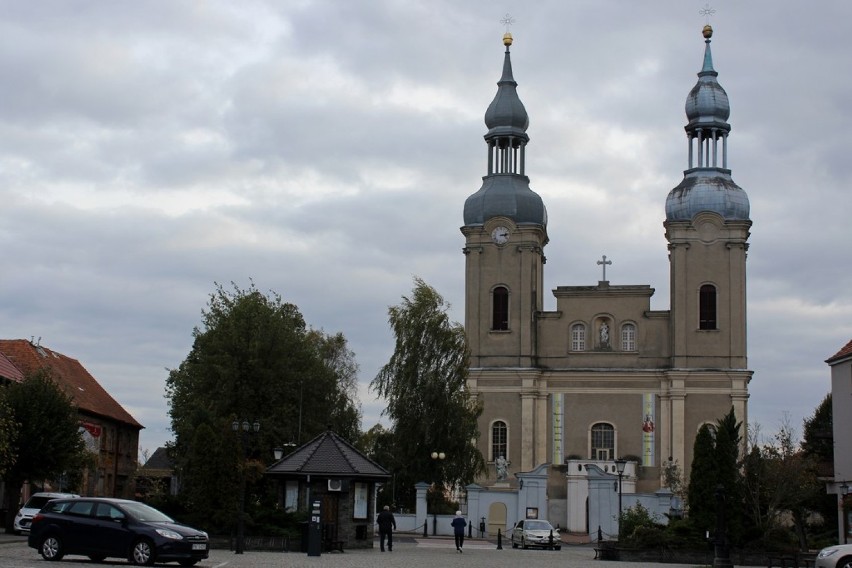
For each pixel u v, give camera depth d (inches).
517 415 3730.3
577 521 3511.3
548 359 3774.6
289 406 3095.5
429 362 3469.5
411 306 3540.8
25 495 2711.6
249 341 3061.0
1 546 1776.6
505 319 3786.9
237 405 3024.1
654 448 3661.4
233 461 2064.5
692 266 3683.6
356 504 2204.7
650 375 3686.0
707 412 3629.4
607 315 3762.3
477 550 2405.3
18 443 2223.2
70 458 2298.2
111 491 3378.4
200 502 2050.9
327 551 2059.5
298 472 2151.8
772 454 2541.8
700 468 2193.7
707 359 3641.7
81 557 1601.9
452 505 3511.3
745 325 3656.5
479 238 3826.3
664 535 2139.5
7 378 2544.3
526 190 3870.6
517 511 3196.4
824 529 3093.0
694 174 3794.3
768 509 2432.3
